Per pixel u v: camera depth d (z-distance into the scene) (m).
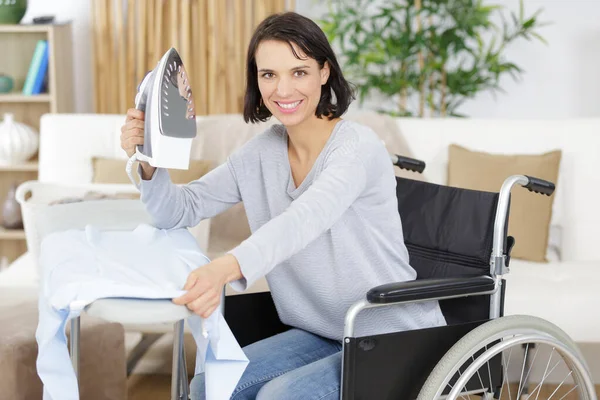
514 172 2.86
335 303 1.69
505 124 3.01
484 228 1.78
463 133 3.01
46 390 1.35
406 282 1.57
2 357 1.90
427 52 3.90
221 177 1.79
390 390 1.57
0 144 3.69
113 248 1.47
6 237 3.69
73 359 1.57
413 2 3.79
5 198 3.92
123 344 2.18
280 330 1.90
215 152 2.96
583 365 1.74
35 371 1.94
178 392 1.56
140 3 3.78
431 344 1.61
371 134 1.63
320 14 4.00
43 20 3.76
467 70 3.99
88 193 2.61
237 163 1.78
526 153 2.98
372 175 1.60
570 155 2.97
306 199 1.46
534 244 2.82
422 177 2.97
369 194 1.62
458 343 1.59
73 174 3.01
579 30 3.96
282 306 1.79
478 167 2.89
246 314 1.86
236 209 2.97
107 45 3.84
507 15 3.97
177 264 1.40
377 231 1.66
